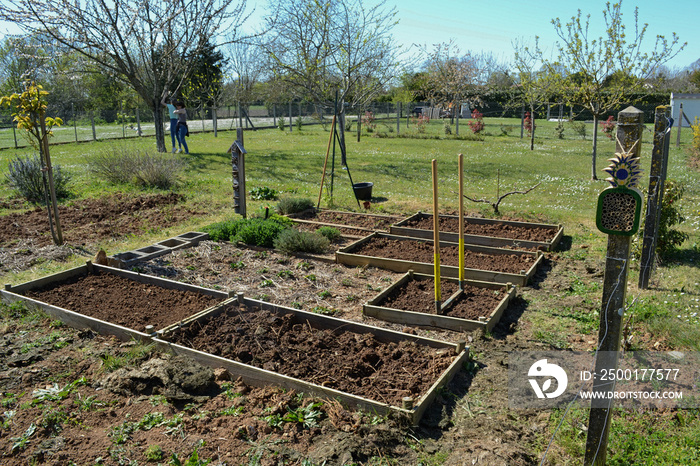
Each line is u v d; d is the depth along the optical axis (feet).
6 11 49.44
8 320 16.96
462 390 13.07
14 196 37.19
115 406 12.17
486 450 10.64
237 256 24.06
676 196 22.27
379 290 20.12
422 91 157.17
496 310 16.97
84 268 20.79
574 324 17.01
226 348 14.62
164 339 14.96
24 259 23.20
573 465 10.39
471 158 65.21
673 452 10.57
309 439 10.91
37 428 11.27
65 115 120.57
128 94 138.51
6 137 92.02
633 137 8.08
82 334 15.85
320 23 48.96
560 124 98.12
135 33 58.03
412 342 15.01
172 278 21.02
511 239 25.94
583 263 23.27
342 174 50.72
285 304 18.61
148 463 10.16
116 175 42.55
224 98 126.11
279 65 50.67
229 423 11.42
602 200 8.47
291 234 24.73
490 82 166.30
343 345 14.94
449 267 21.15
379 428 11.04
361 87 53.93
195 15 59.52
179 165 44.57
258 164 56.80
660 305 17.74
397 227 28.35
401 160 62.69
